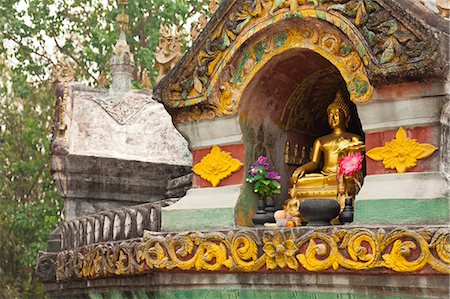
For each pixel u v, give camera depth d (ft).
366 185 24.13
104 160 48.96
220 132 28.66
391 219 22.95
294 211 28.14
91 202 49.08
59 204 84.23
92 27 87.45
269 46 27.09
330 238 23.39
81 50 90.07
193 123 29.35
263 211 28.17
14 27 83.66
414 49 22.47
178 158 51.01
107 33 83.15
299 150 31.55
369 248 22.50
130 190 49.80
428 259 21.15
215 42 27.99
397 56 22.93
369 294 22.82
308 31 25.96
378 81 23.35
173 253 27.76
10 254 87.10
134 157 49.85
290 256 24.32
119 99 54.03
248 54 27.71
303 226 26.27
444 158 22.97
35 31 85.10
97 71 88.53
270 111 29.76
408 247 21.56
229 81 28.17
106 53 85.30
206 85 28.27
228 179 28.53
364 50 23.67
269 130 29.96
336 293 23.67
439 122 22.85
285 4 25.93
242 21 27.22
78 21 88.38
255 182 28.43
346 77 24.79
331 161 29.35
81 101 52.70
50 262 45.01
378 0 23.43
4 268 87.15
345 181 27.68
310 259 23.81
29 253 77.82
